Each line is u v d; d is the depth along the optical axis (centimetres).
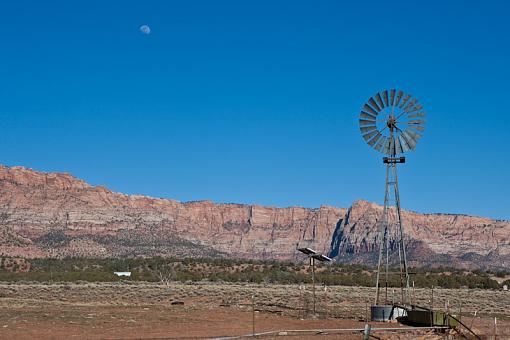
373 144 4778
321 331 3462
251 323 4116
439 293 9138
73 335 3394
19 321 4109
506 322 3862
